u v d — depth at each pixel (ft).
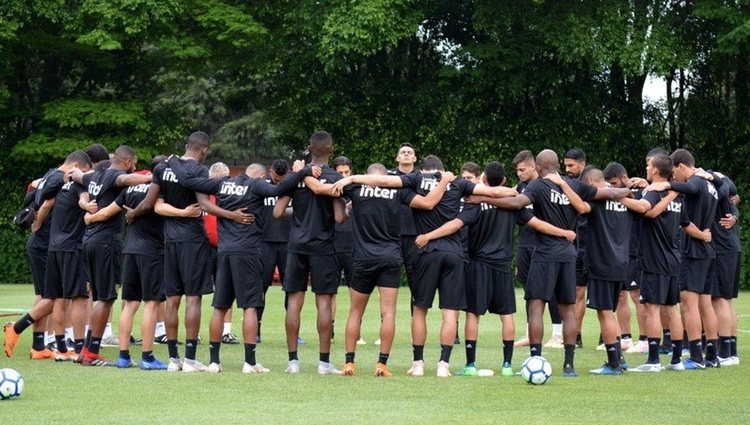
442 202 39.50
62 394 34.04
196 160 40.52
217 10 114.52
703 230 42.73
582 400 33.22
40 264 46.19
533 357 37.29
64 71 124.98
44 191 44.47
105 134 119.85
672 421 29.37
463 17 123.65
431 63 125.59
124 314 41.78
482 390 35.40
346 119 122.31
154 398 33.22
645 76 120.67
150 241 41.09
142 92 128.77
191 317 40.32
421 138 120.57
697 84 119.44
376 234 39.24
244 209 40.01
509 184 119.34
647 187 43.68
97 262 42.29
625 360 46.52
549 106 119.75
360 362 44.98
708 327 43.52
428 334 57.82
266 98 127.85
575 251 40.27
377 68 124.36
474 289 40.34
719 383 37.70
